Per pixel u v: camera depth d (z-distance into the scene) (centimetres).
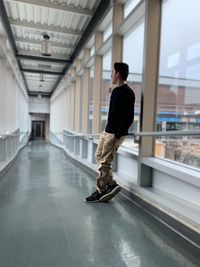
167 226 200
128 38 363
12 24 498
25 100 1242
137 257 154
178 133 178
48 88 1378
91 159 492
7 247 165
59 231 191
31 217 220
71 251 161
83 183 361
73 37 578
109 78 457
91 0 412
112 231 192
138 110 318
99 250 163
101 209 242
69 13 447
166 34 263
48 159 673
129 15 311
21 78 931
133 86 339
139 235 185
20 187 332
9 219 214
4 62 498
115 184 266
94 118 502
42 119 1995
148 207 235
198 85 207
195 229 170
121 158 358
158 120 274
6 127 535
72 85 794
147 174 267
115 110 241
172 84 249
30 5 418
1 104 496
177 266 144
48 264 146
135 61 336
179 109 235
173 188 232
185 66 228
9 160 519
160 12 271
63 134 959
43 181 373
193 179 188
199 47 207
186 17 227
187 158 222
